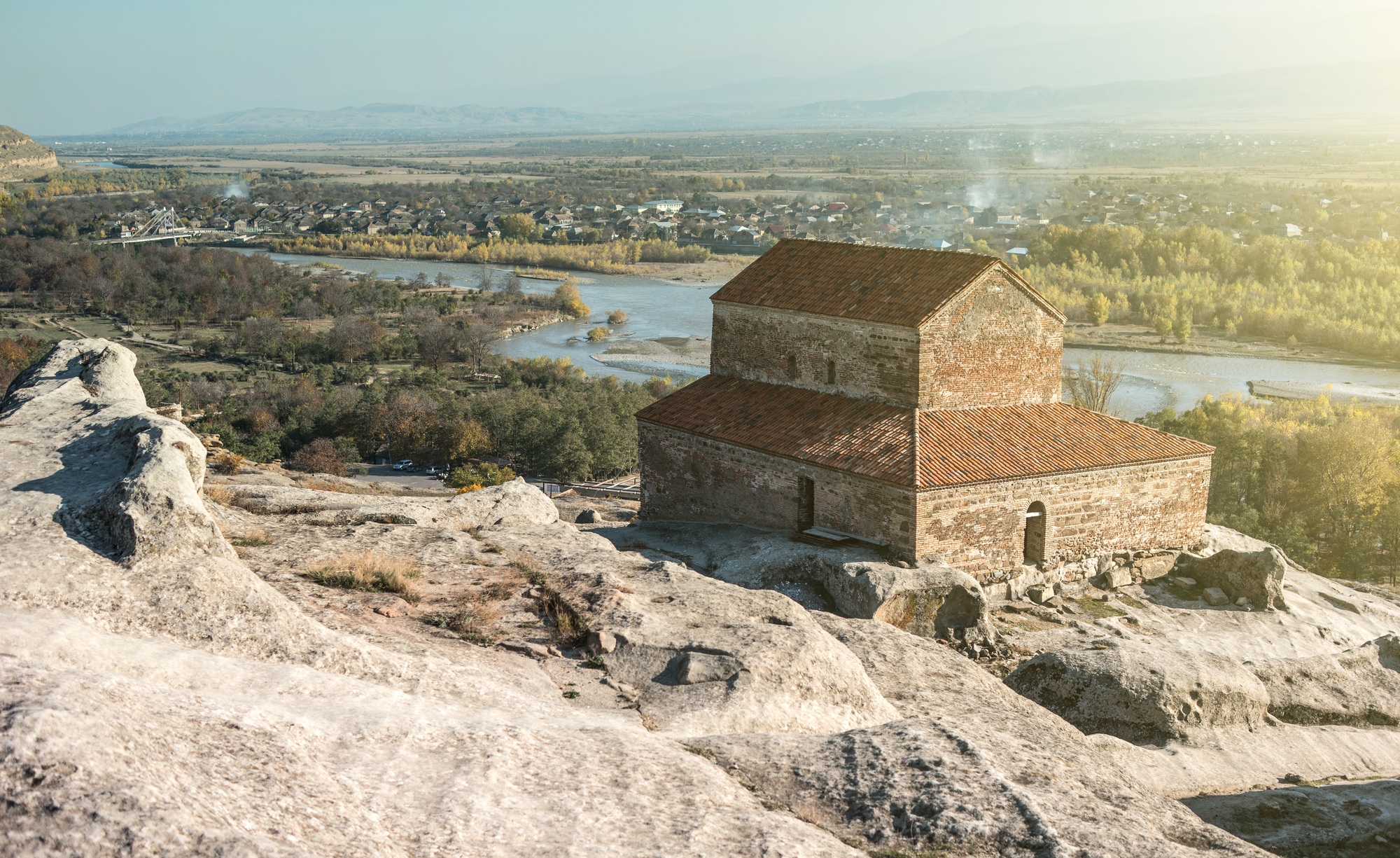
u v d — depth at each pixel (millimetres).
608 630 21844
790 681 20562
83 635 15406
